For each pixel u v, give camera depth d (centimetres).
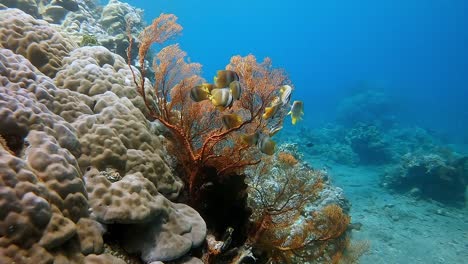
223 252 361
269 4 13650
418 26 11394
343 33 13162
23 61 323
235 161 411
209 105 421
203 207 398
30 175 219
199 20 14088
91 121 326
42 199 215
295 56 13575
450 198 1473
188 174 397
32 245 206
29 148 248
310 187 487
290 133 2736
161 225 301
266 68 403
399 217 1258
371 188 1595
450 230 1184
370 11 12250
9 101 260
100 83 384
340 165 2030
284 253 450
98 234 261
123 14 1149
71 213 245
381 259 948
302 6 13388
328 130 2886
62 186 242
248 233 420
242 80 391
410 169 1545
